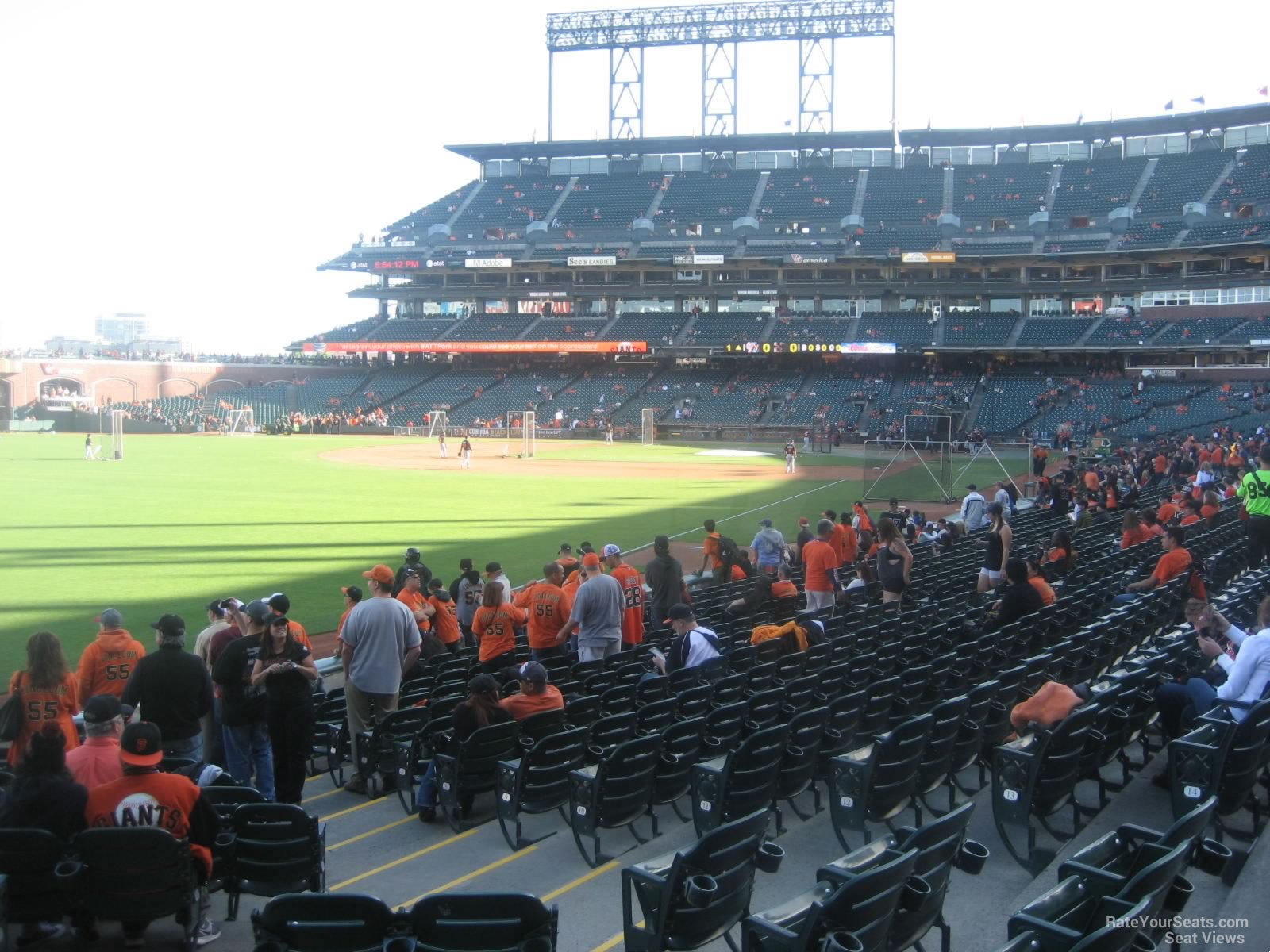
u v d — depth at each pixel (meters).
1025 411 76.81
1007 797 7.87
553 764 8.98
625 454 72.19
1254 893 7.01
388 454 70.75
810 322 89.00
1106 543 24.62
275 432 91.19
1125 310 80.81
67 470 54.56
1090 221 81.69
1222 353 76.12
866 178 92.69
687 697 10.80
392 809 10.10
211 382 102.56
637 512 40.62
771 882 7.85
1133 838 6.17
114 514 38.25
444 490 48.22
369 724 10.91
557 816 9.64
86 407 94.56
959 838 6.27
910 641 13.53
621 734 9.97
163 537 32.81
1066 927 5.33
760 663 13.52
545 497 45.56
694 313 93.19
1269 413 66.00
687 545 32.50
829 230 87.81
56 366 94.31
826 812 9.55
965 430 75.44
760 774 8.47
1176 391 73.31
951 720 8.87
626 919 6.42
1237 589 15.29
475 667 13.40
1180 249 74.69
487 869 8.36
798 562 26.34
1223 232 74.69
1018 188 87.75
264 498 44.12
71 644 19.09
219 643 11.01
